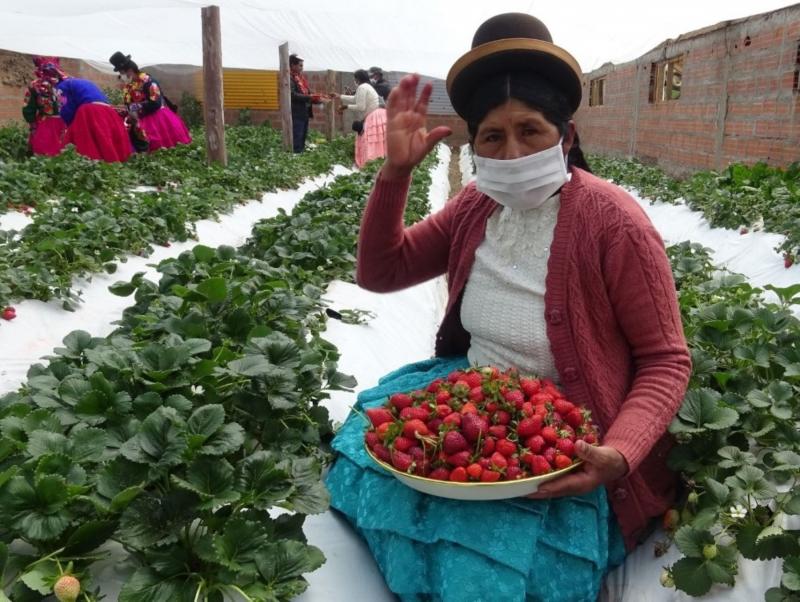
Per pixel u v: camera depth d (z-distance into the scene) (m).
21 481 1.74
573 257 2.13
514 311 2.28
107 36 14.15
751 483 2.10
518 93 2.02
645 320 2.12
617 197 2.16
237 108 24.03
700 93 12.27
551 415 2.03
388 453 2.06
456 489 1.92
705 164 12.13
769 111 9.88
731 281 3.91
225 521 1.95
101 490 1.84
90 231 5.47
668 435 2.35
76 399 2.19
